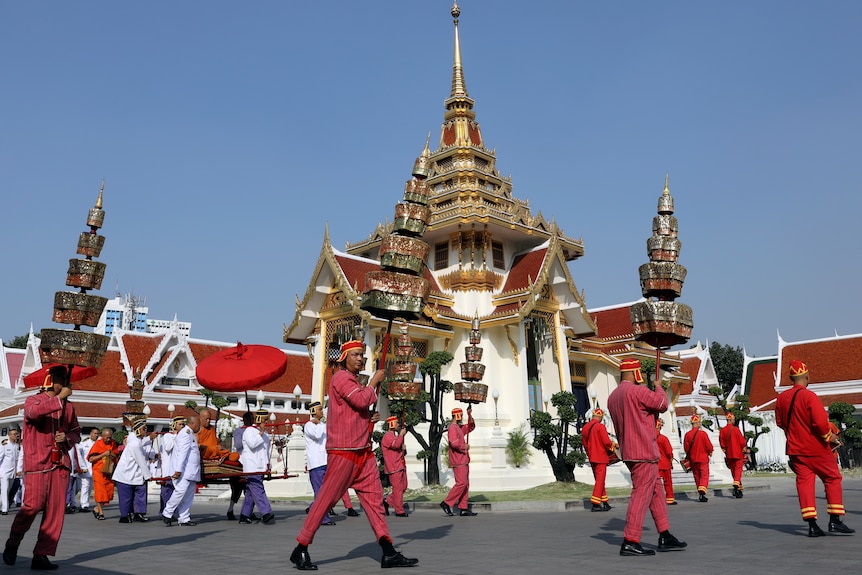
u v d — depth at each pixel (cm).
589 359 3547
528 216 3425
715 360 8756
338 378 819
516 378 3056
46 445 852
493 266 3322
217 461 1483
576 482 2331
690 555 830
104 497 1689
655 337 1023
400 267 991
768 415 4962
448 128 3638
